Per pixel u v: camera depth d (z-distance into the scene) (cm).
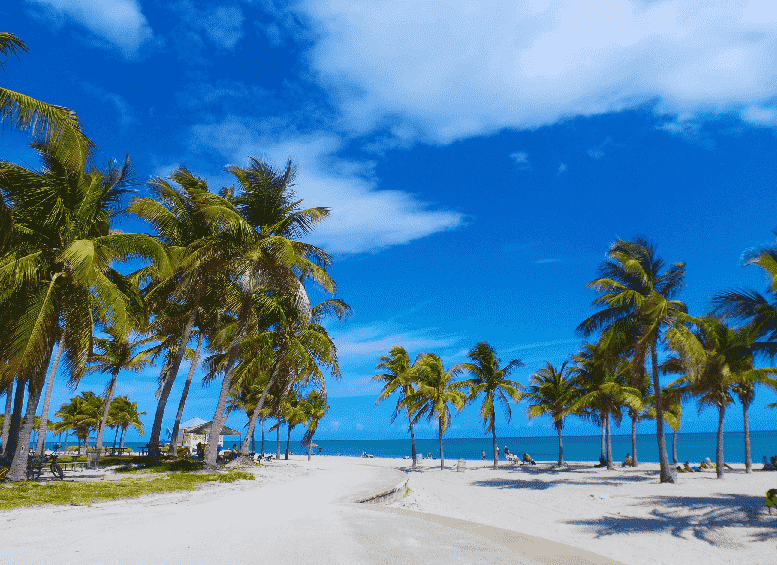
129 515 945
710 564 927
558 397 3831
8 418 2609
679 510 1509
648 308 2350
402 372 4122
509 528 1298
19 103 1049
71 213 1564
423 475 3250
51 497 1121
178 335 2761
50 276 1532
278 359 2748
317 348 2695
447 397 3872
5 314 1474
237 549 672
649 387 3566
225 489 1488
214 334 2855
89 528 791
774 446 11162
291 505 1143
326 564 613
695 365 2298
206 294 2469
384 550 698
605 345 2559
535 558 727
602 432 4012
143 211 1972
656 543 1103
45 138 1186
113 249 1559
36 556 595
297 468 2723
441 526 928
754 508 1458
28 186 1507
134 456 3011
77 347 1664
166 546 673
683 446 13062
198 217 2169
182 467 2025
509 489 2278
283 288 2108
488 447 18925
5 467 1558
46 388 2442
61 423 4928
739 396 3119
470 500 1880
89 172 1587
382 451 15175
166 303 2372
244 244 2123
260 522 895
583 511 1566
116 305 1472
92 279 1359
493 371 3941
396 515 1036
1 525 792
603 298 2475
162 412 2219
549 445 17962
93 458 2212
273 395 4409
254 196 2172
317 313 2767
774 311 1494
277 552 664
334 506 1141
